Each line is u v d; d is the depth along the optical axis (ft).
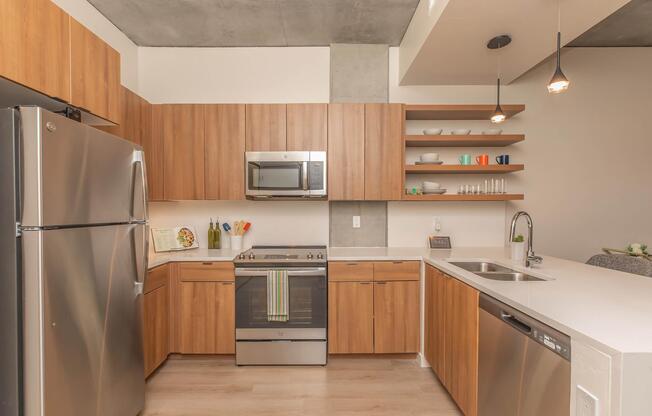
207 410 6.83
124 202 5.79
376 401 7.14
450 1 6.24
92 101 6.00
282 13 8.91
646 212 10.78
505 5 6.35
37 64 4.75
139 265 6.19
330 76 10.64
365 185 9.66
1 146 4.06
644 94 10.77
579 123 10.75
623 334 3.17
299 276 8.64
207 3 8.45
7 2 4.27
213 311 8.86
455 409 6.86
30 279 4.06
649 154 10.77
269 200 10.51
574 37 7.59
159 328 8.30
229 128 9.60
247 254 9.14
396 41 10.41
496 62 8.97
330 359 9.11
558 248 10.77
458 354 6.38
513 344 4.49
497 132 10.27
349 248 10.55
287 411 6.81
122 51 9.80
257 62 10.70
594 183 10.78
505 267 7.41
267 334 8.70
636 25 9.53
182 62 10.69
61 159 4.37
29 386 4.09
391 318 8.85
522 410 4.26
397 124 9.67
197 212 10.70
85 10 8.28
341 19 9.20
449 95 10.69
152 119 9.53
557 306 4.15
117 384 5.65
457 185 10.74
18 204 4.05
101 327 5.21
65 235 4.47
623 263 7.01
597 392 3.01
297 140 9.62
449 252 9.52
